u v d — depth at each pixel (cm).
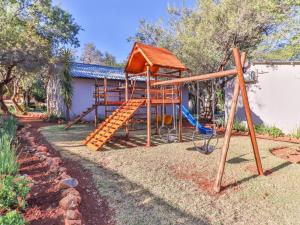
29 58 1512
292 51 1019
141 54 1025
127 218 364
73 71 1844
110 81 1908
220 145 940
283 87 1243
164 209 400
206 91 1872
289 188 505
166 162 679
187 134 1234
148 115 923
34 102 3669
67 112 1652
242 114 1439
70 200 362
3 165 449
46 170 532
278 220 379
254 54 1471
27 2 1880
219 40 1506
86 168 592
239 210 409
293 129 1208
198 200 442
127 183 508
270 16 1260
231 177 566
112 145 918
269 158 736
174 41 1645
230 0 1381
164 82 867
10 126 911
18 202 344
